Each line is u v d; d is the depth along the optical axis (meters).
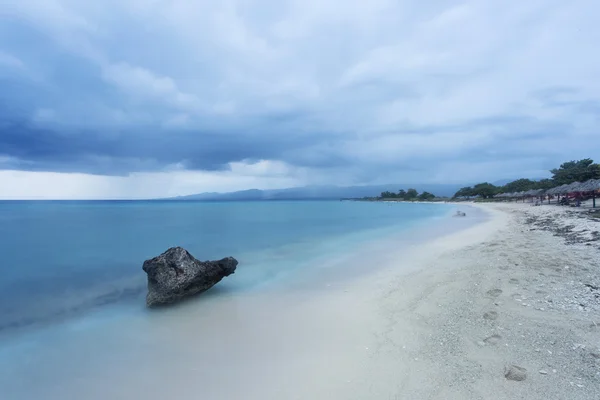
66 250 22.34
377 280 12.96
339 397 5.63
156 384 6.43
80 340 8.48
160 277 10.95
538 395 5.27
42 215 56.31
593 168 70.06
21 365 7.30
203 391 6.09
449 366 6.34
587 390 5.30
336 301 10.70
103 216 55.19
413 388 5.73
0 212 65.25
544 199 78.00
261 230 33.88
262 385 6.15
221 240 26.50
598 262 13.20
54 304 11.45
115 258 19.73
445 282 11.91
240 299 11.23
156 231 33.09
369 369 6.46
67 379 6.74
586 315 8.14
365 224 40.41
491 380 5.77
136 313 10.33
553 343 6.88
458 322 8.33
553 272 12.12
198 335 8.50
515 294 9.99
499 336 7.37
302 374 6.45
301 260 17.73
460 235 25.20
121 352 7.78
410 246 20.95
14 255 20.58
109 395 6.17
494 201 108.62
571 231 21.89
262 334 8.38
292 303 10.66
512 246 18.14
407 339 7.63
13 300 11.90
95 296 12.38
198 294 11.66
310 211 78.94
